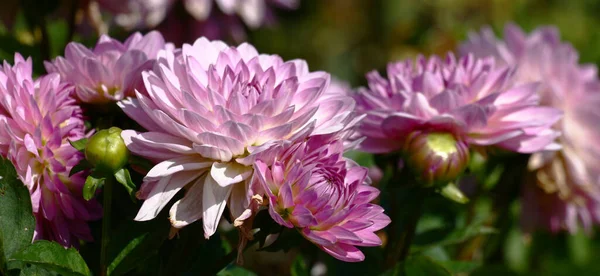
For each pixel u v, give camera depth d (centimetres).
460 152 68
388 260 75
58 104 62
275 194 59
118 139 58
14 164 61
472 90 70
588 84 84
